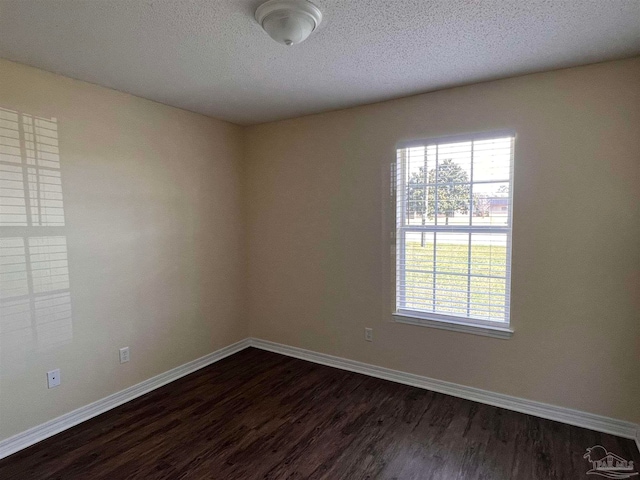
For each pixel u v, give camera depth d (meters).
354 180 3.21
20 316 2.27
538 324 2.54
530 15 1.71
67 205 2.47
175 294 3.22
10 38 1.90
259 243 3.85
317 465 2.10
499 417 2.56
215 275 3.60
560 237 2.43
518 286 2.58
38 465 2.12
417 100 2.86
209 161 3.50
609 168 2.27
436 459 2.14
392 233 3.06
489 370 2.72
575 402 2.45
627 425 2.31
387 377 3.17
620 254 2.27
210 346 3.57
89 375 2.62
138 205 2.91
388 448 2.24
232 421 2.55
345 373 3.31
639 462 2.08
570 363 2.45
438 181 2.85
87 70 2.34
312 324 3.57
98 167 2.63
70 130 2.47
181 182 3.24
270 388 3.04
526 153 2.49
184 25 1.79
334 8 1.63
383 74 2.43
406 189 3.00
